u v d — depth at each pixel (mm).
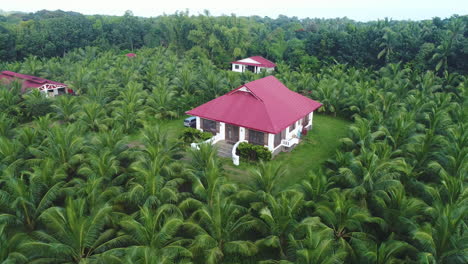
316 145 37562
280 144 35281
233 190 22141
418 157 28219
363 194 22359
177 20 100125
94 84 54500
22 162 26078
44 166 23359
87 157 26984
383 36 74750
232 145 35969
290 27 130125
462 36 66938
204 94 55312
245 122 34375
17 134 32625
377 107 44188
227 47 96750
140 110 43969
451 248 16719
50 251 16828
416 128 33781
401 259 18422
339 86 52375
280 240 19562
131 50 115938
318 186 22000
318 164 32625
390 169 25562
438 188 23422
